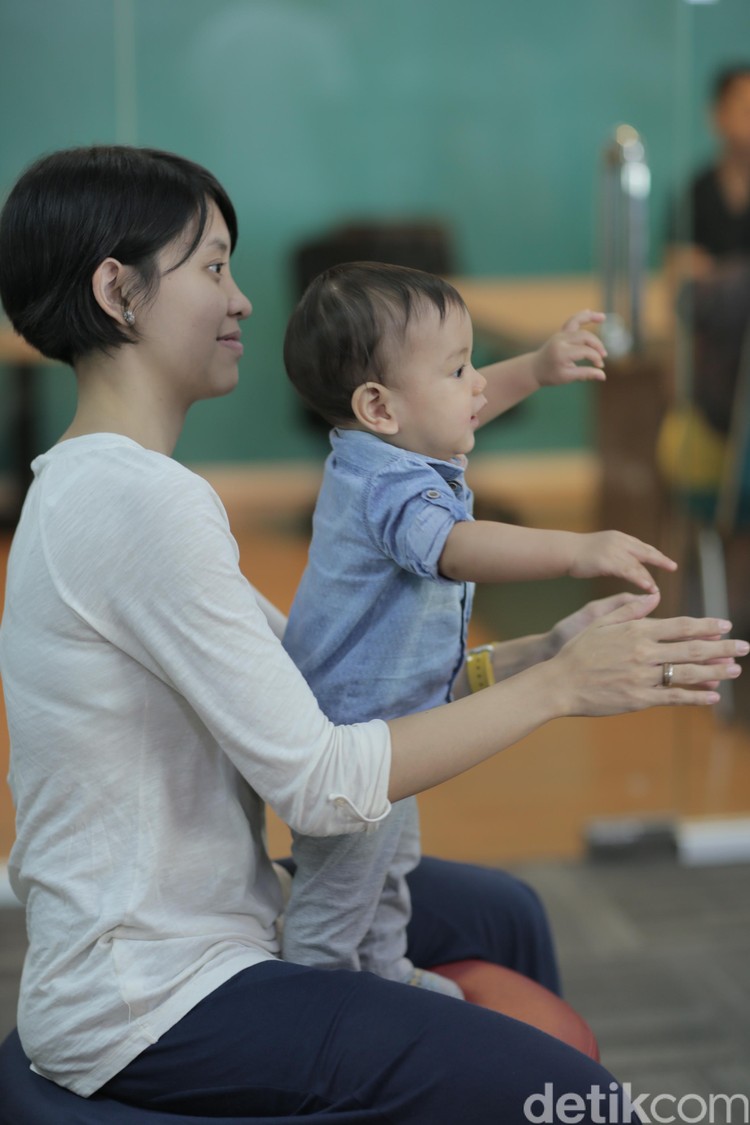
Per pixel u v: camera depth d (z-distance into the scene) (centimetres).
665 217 304
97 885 123
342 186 290
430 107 290
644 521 317
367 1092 117
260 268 289
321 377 137
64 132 275
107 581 120
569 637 150
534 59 293
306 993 122
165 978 123
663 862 315
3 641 128
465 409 135
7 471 286
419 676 138
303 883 139
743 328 310
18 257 129
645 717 329
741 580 324
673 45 297
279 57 282
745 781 331
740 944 274
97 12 273
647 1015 246
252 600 121
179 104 279
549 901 294
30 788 125
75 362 134
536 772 329
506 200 296
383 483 131
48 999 123
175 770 124
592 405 310
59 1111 121
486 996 149
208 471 292
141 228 127
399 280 134
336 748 118
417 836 149
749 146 303
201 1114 121
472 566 126
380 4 285
